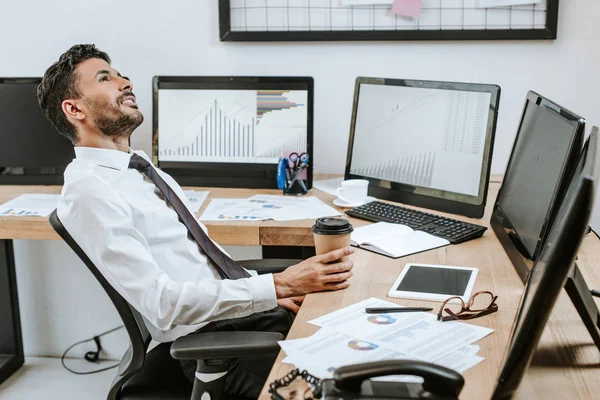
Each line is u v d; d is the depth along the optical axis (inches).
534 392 43.1
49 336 116.8
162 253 64.8
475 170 78.4
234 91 94.3
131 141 105.5
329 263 58.7
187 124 95.7
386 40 97.1
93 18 103.0
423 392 36.6
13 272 109.8
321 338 46.9
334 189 93.0
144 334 60.5
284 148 94.0
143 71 103.8
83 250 57.6
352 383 36.2
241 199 88.9
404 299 55.4
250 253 110.5
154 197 67.9
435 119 82.3
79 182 58.4
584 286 50.8
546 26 93.4
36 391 105.3
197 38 102.0
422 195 84.2
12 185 96.6
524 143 69.9
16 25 104.3
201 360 52.4
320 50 100.0
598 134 46.6
